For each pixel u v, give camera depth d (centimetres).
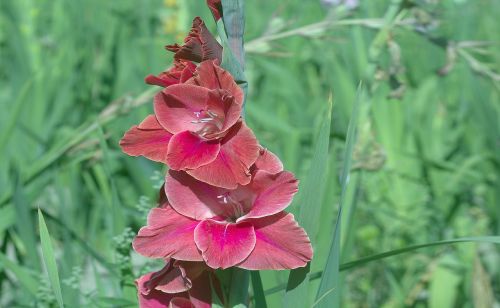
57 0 304
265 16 293
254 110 185
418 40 229
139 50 250
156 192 188
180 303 100
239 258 93
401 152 183
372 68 136
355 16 191
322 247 123
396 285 161
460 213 194
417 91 226
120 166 202
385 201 184
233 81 94
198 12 238
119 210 130
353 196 128
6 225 141
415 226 181
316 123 186
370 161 131
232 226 94
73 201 191
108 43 262
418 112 219
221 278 97
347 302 166
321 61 254
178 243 94
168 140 95
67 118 238
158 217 95
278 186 94
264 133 188
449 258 162
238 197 96
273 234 94
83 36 272
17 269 130
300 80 255
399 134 190
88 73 247
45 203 193
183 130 95
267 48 140
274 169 95
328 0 158
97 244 188
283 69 209
